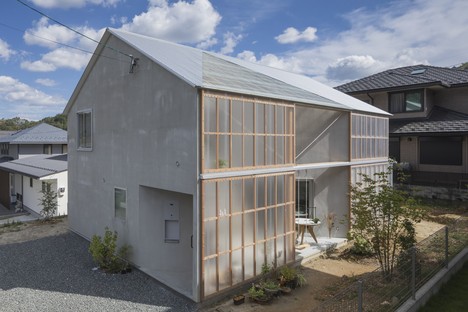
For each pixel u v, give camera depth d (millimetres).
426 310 6457
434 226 12797
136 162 8820
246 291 7605
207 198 6934
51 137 24641
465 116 17922
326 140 11562
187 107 7086
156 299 7199
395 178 18719
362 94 20875
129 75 9047
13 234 12398
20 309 6691
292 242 8883
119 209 9711
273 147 8336
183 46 11367
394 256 7605
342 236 11297
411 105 19406
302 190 11688
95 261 9398
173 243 9016
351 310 5660
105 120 10227
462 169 17234
